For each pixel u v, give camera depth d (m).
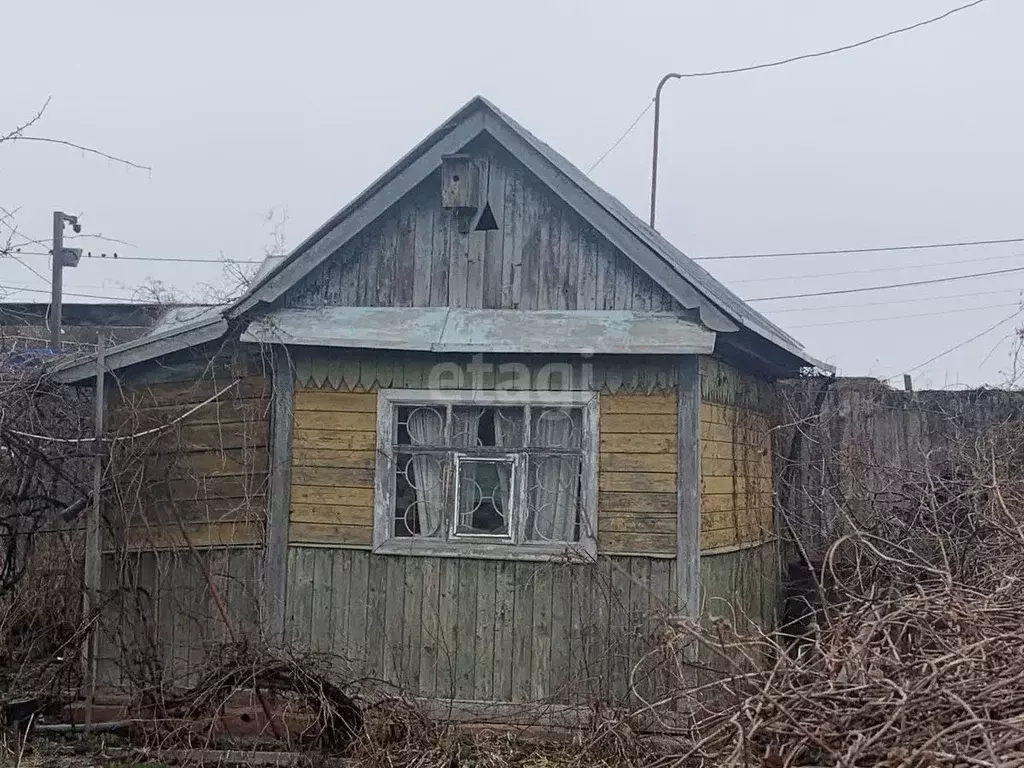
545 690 7.91
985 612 5.08
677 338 7.78
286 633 8.20
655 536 7.94
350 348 8.29
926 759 4.09
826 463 11.67
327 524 8.27
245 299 8.41
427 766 6.56
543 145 8.66
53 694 8.16
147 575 8.54
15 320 15.79
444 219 8.67
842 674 4.81
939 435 11.92
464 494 8.28
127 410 8.74
